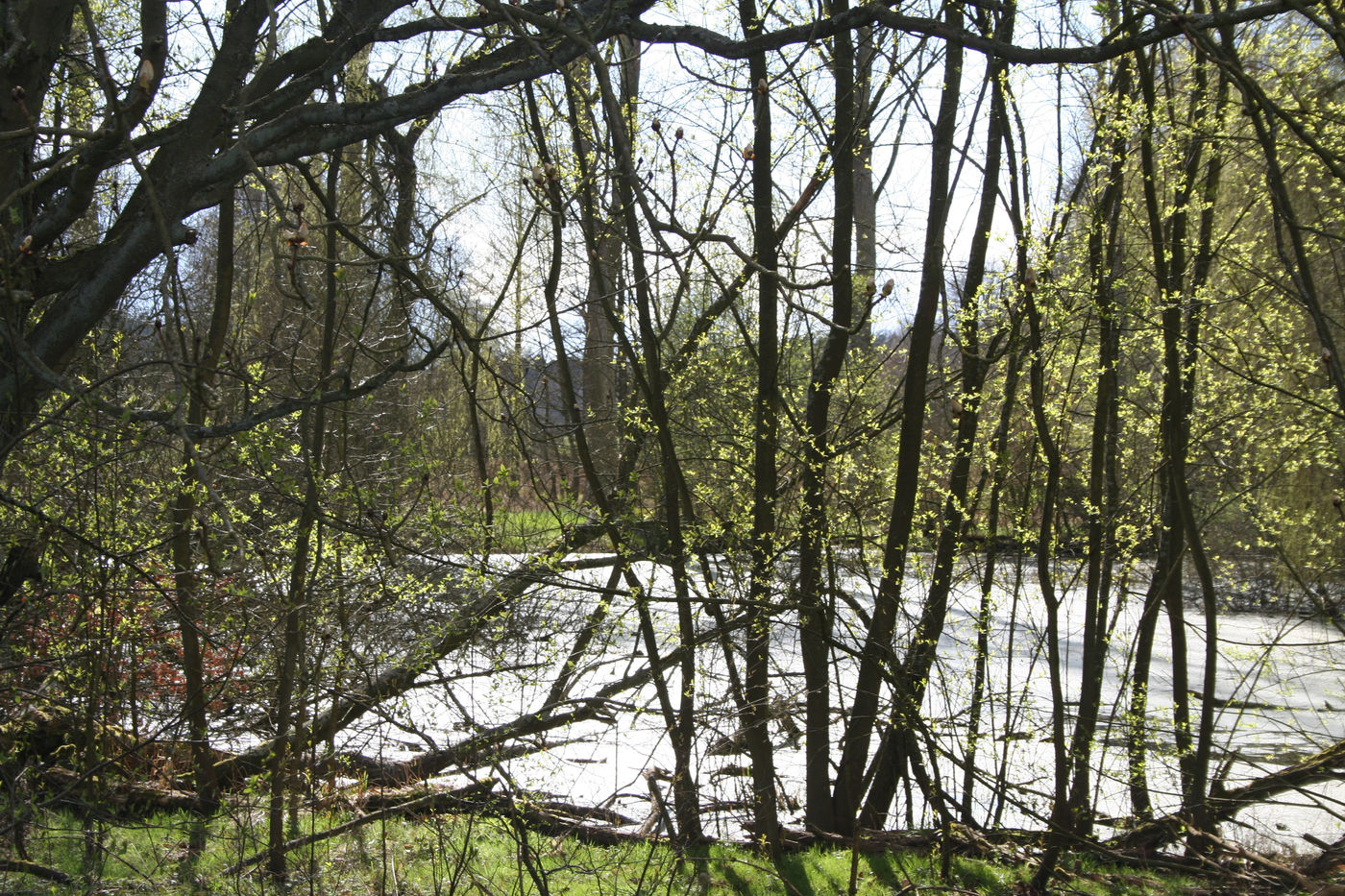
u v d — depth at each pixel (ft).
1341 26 11.66
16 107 13.55
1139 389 25.79
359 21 15.55
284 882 19.63
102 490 20.98
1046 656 25.59
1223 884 21.77
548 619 21.57
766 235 21.49
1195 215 22.66
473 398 19.26
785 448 22.75
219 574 17.07
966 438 23.02
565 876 20.43
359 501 17.97
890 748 24.84
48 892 18.48
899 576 22.40
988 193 23.79
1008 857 22.85
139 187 14.57
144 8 14.49
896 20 14.08
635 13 16.15
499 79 15.11
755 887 20.95
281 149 14.46
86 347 18.83
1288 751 27.25
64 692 21.59
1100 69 21.95
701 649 22.50
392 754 25.46
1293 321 24.16
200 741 21.57
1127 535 24.56
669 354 26.66
